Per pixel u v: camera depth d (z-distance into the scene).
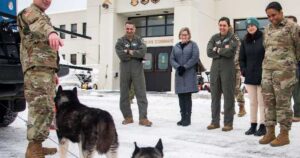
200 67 7.65
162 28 20.97
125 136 6.46
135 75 7.58
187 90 7.46
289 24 5.61
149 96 14.38
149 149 3.51
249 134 6.69
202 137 6.46
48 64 4.30
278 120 5.77
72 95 4.55
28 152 4.36
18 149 5.34
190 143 5.98
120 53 7.55
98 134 4.23
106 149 4.24
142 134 6.67
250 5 20.28
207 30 20.78
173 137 6.45
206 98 13.91
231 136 6.55
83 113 4.35
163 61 20.84
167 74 20.70
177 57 7.55
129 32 7.54
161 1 19.91
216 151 5.48
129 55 7.54
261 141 5.95
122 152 5.28
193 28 19.17
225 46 6.88
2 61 5.18
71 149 5.36
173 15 20.56
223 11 21.11
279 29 5.66
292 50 5.64
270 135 5.94
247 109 10.17
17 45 5.55
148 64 21.27
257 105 6.66
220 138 6.38
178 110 10.17
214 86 7.18
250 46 6.43
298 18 19.14
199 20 19.77
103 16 21.39
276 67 5.64
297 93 7.99
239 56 6.68
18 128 7.02
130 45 7.53
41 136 4.33
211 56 7.12
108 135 4.25
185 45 7.54
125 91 7.74
